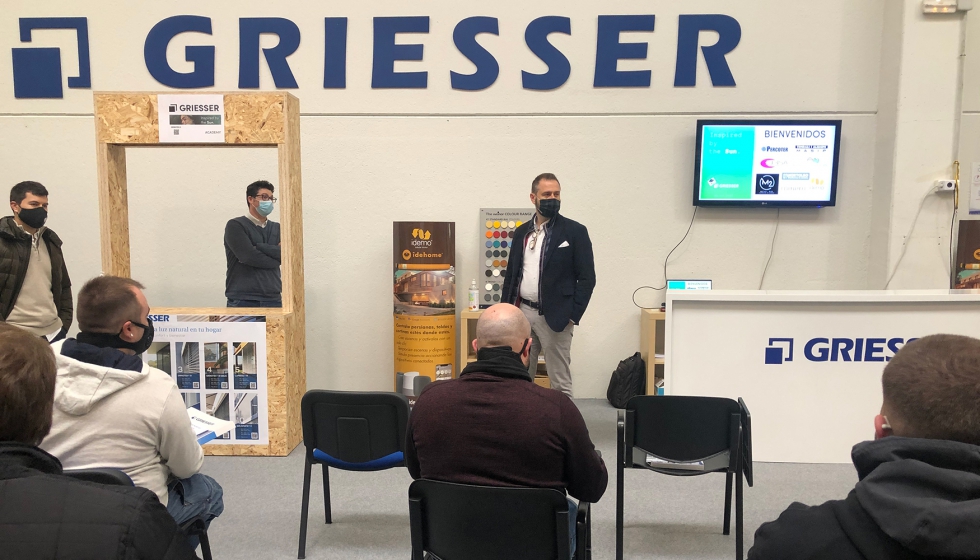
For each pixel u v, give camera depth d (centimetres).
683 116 464
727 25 455
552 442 156
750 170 453
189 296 481
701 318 325
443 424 159
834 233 468
